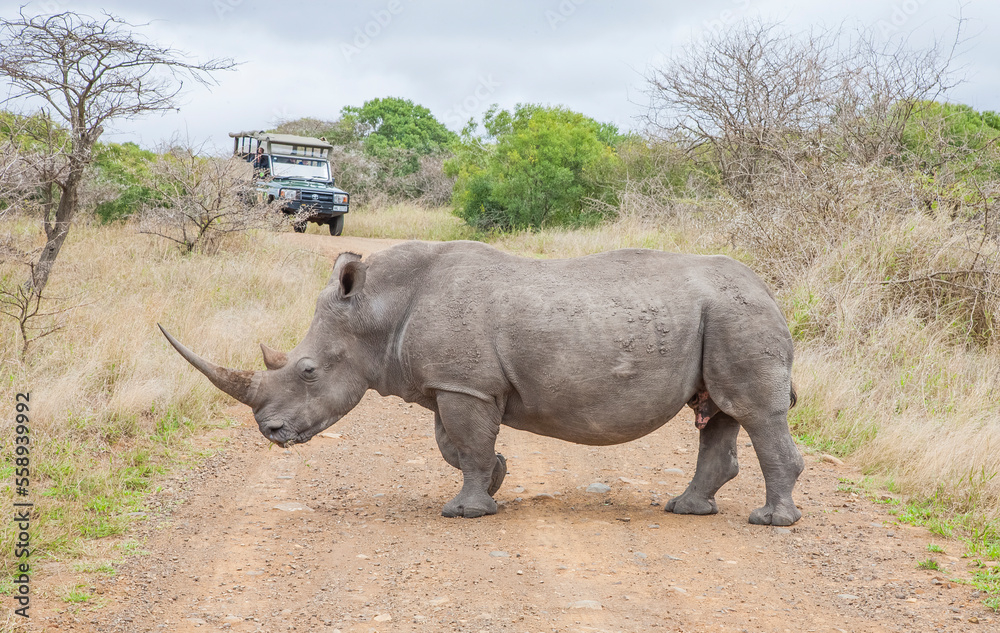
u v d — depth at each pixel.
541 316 5.64
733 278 5.79
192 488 6.57
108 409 7.52
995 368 8.80
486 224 25.27
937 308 10.07
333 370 5.93
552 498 6.51
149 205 18.98
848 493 6.56
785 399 5.68
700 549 5.32
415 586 4.67
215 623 4.21
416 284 5.99
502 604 4.43
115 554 5.12
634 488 6.82
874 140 14.37
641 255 5.96
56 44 10.88
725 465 6.03
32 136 11.68
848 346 9.41
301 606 4.42
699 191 19.03
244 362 9.48
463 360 5.71
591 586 4.68
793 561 5.12
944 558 5.16
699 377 5.76
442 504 6.32
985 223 10.77
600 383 5.60
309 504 6.28
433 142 52.31
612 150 26.34
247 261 15.52
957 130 15.27
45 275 10.38
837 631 4.13
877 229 11.05
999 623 4.22
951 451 6.62
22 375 7.70
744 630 4.14
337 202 25.34
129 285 12.58
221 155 18.28
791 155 13.98
